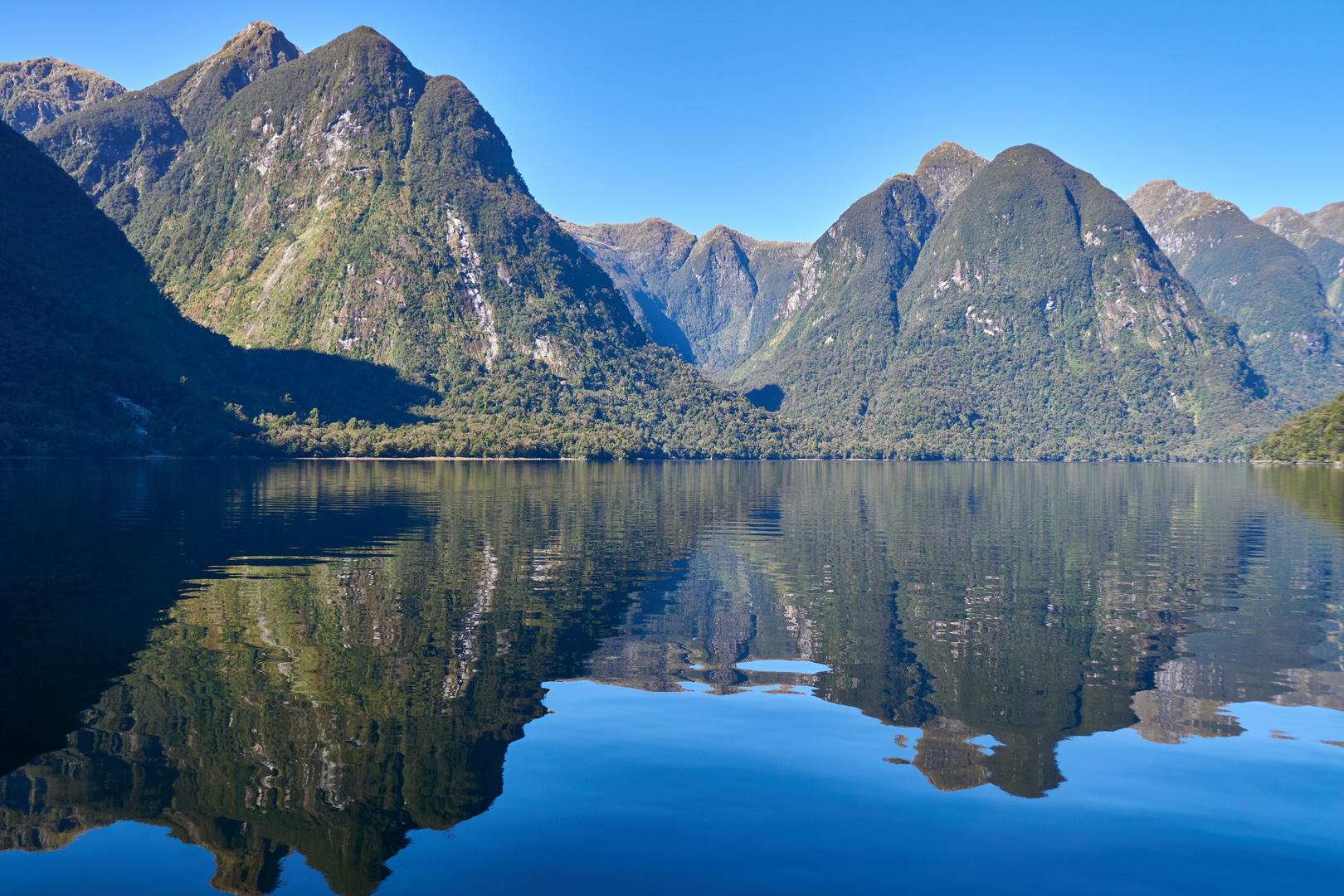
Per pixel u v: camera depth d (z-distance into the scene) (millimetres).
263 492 101312
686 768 18906
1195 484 155750
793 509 89938
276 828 16141
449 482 134750
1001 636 31828
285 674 25875
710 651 29266
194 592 38156
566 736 20953
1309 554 55250
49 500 81500
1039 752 20094
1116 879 14445
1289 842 15711
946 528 71688
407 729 21266
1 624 31578
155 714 22125
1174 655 29172
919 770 18922
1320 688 25312
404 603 36719
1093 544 60406
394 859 14906
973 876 14477
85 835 15820
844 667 27438
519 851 15242
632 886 14109
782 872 14570
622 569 47188
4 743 20219
